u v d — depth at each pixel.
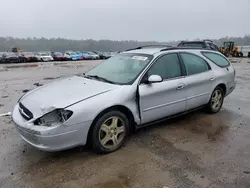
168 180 2.53
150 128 3.99
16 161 2.90
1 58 25.86
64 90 3.17
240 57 29.61
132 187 2.41
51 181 2.50
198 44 12.99
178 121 4.35
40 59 29.19
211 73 4.45
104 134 3.05
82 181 2.50
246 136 3.69
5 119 4.42
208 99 4.49
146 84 3.39
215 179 2.55
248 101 5.92
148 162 2.89
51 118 2.67
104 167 2.77
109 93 3.04
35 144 2.70
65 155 3.04
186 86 3.90
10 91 7.33
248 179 2.55
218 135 3.72
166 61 3.77
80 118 2.74
